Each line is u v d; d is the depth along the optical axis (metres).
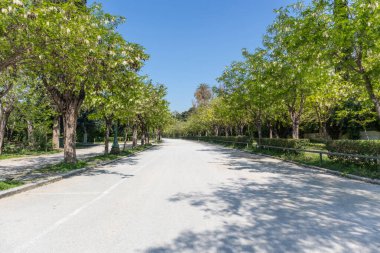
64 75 13.56
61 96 15.95
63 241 4.57
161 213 6.21
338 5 11.02
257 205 6.85
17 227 5.30
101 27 13.95
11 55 9.44
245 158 21.67
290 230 5.02
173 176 12.16
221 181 10.62
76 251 4.16
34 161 21.41
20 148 32.12
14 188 8.72
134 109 26.92
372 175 10.44
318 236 4.71
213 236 4.75
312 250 4.15
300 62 14.25
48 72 11.55
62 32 9.51
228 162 18.45
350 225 5.27
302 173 12.79
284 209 6.46
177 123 123.56
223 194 8.21
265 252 4.09
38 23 8.77
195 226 5.29
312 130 42.78
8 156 25.17
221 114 38.28
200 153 28.33
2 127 26.44
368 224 5.33
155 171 14.08
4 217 5.98
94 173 13.48
